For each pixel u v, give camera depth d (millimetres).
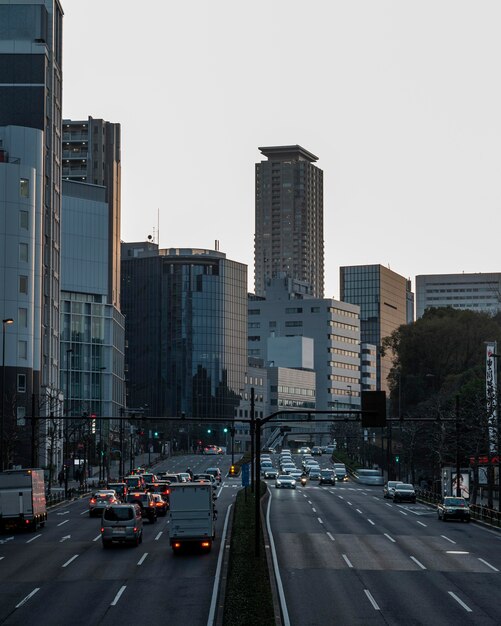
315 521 120062
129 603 60969
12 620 55500
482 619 55344
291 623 54156
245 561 76812
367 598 62531
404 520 124750
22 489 107562
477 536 104312
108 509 92062
